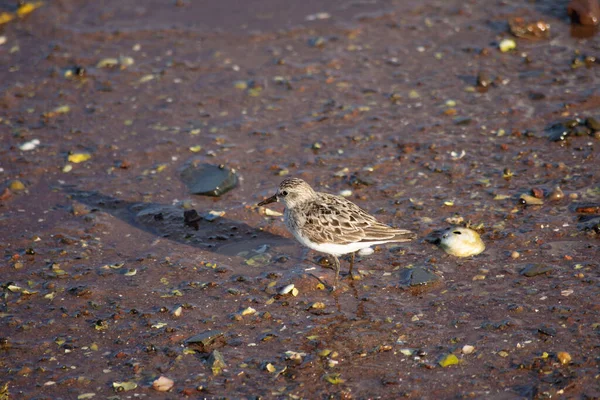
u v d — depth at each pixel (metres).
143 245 13.80
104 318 12.01
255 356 11.08
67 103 18.28
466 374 10.44
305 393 10.30
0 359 11.17
